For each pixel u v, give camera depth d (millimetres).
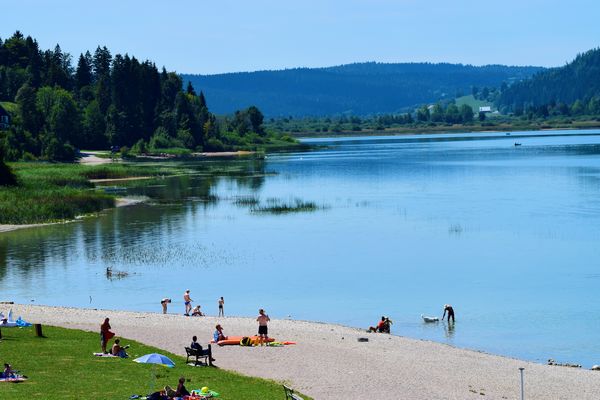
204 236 137375
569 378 62000
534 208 163375
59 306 90312
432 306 90000
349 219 155125
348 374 61500
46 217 155750
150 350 66250
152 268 112312
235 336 73812
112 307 91375
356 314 87375
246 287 100750
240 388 55562
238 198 191750
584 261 111938
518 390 58594
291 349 69000
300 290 98750
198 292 98250
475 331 79438
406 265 112312
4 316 79000
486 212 159875
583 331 78562
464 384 59594
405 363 65188
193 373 59125
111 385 54156
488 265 111250
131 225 150000
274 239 134250
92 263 115375
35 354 62000
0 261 116875
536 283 99625
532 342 75312
